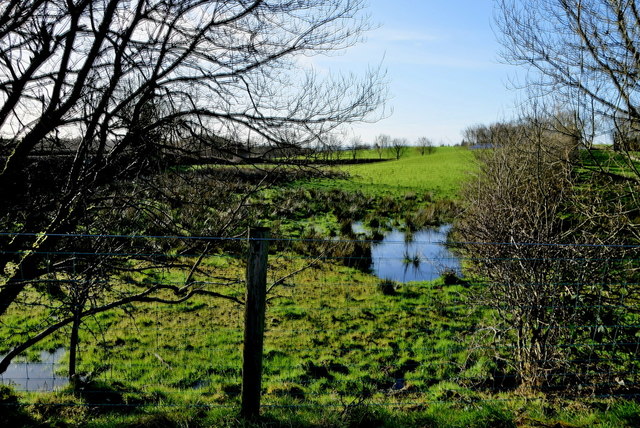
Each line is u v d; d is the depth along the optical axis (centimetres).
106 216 585
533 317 590
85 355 864
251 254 377
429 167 5278
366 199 2956
